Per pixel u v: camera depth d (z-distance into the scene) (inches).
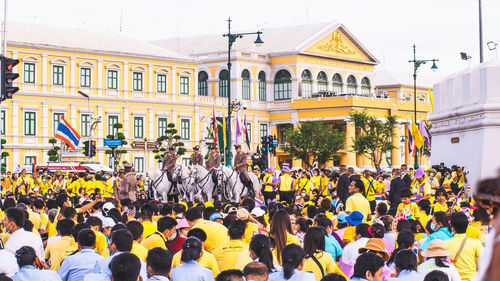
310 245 546.9
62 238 636.7
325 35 4503.0
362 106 4237.2
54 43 3548.2
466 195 1517.0
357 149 3922.2
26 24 3666.3
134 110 3799.2
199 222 671.8
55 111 3518.7
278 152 4347.9
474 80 1782.7
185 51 4749.0
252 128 4338.1
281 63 4414.4
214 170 1659.7
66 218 692.1
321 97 4261.8
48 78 3503.9
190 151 4015.8
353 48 4702.3
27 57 3442.4
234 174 1664.6
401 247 577.0
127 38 4074.8
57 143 3499.0
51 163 2775.6
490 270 206.2
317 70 4471.0
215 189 1659.7
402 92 5580.7
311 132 3941.9
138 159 3804.1
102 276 480.7
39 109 3474.4
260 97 4426.7
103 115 3683.6
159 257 472.1
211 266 540.7
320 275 539.8
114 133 3722.9
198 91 4458.7
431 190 1434.5
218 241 653.3
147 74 3865.7
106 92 3700.8
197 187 1637.6
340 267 584.4
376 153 4458.7
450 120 1923.0
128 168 1462.8
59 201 941.2
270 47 4542.3
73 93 3585.1
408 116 4549.7
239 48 4638.3
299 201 1336.1
